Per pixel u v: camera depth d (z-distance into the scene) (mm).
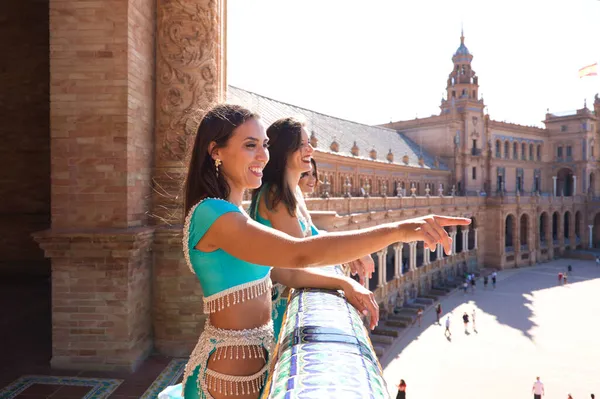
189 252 2002
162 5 9148
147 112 8828
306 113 48719
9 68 16109
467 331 36531
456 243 65250
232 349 1989
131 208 8156
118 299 7852
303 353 1517
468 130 70125
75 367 7840
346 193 35031
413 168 57938
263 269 2139
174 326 8836
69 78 7977
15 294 13266
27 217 16016
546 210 71812
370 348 1684
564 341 34281
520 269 65188
